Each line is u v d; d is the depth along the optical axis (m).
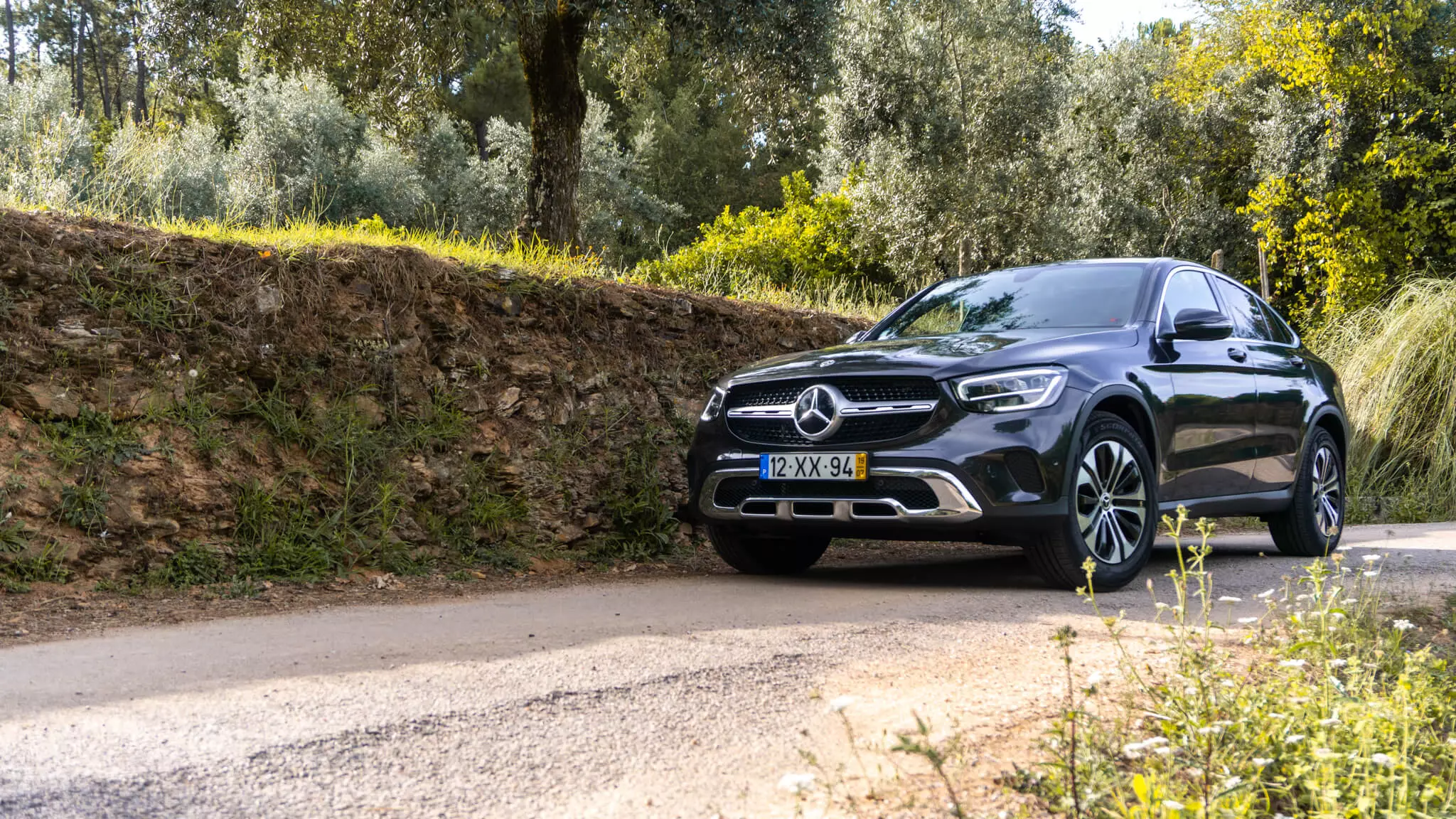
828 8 10.79
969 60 18.50
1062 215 19.50
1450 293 11.84
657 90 40.59
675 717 2.62
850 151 18.53
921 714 2.65
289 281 5.54
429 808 2.03
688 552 6.61
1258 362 6.05
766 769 2.27
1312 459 6.42
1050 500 4.48
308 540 5.16
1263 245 19.98
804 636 3.60
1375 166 19.52
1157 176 22.62
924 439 4.53
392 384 5.77
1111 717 2.59
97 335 4.90
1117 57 23.28
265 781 2.15
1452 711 2.71
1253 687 2.74
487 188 24.66
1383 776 2.11
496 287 6.38
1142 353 5.13
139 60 11.48
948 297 6.04
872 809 2.02
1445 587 4.91
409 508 5.64
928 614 4.05
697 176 39.75
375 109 12.54
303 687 2.87
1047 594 4.65
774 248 21.95
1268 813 2.06
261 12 11.12
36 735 2.42
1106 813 1.96
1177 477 5.27
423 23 10.27
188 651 3.36
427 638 3.58
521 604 4.41
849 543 7.28
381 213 21.94
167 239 5.22
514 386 6.32
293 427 5.36
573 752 2.36
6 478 4.50
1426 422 11.25
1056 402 4.55
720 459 5.06
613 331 6.94
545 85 12.20
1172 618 4.00
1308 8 20.03
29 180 6.73
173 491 4.87
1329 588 4.55
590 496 6.46
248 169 20.00
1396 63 19.39
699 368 7.39
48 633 3.68
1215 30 22.52
